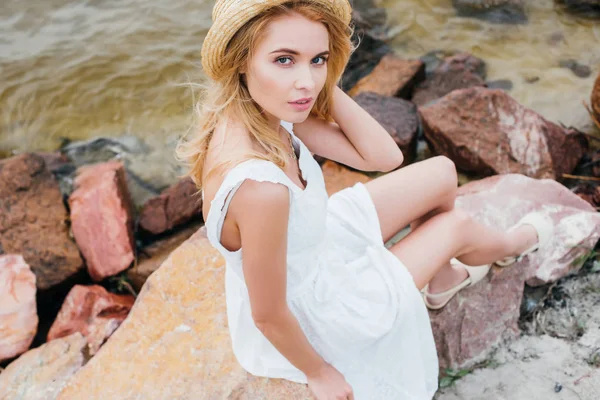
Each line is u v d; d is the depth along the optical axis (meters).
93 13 5.66
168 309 2.43
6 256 3.46
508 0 5.16
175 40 5.33
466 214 2.20
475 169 3.72
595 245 2.88
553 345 2.51
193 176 1.83
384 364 1.98
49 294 3.54
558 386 2.36
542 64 4.60
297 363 1.86
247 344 2.07
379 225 2.10
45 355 2.98
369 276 1.99
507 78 4.52
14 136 4.64
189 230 3.81
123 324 2.42
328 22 1.56
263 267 1.60
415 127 3.89
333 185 3.66
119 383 2.21
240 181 1.51
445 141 3.76
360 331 1.90
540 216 2.53
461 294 2.50
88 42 5.36
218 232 1.64
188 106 4.76
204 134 1.70
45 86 4.99
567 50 4.69
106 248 3.60
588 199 3.37
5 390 2.83
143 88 4.93
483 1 5.18
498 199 3.01
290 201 1.65
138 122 4.67
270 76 1.54
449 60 4.63
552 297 2.71
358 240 2.08
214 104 1.67
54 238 3.68
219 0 1.54
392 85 4.38
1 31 5.51
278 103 1.58
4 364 3.15
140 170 4.29
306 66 1.54
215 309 2.39
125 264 3.59
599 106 3.90
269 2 1.46
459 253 2.22
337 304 1.93
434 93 4.44
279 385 2.01
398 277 1.96
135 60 5.17
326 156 2.20
